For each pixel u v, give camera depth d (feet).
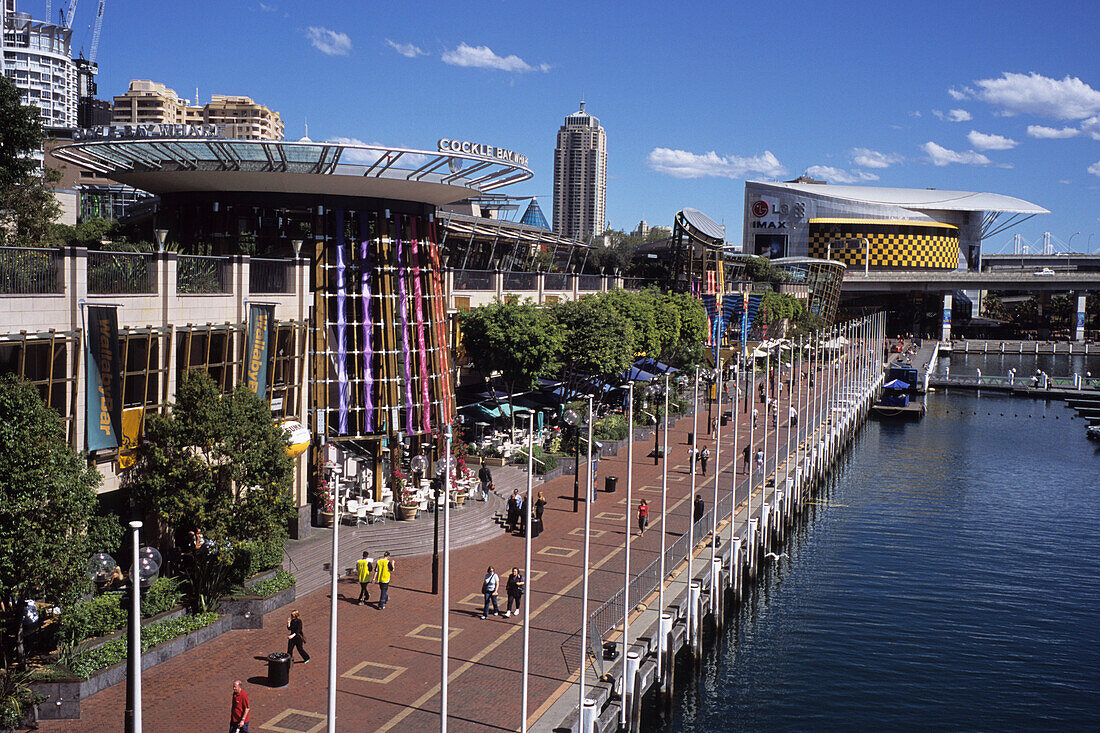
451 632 117.19
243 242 166.91
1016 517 230.07
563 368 238.48
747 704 126.82
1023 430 363.97
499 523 166.30
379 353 168.55
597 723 97.76
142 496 111.96
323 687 100.12
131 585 65.26
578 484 187.11
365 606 125.90
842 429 311.68
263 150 155.02
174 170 157.48
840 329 567.18
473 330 209.87
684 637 133.49
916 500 247.09
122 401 114.73
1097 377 527.81
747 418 308.19
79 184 319.06
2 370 101.30
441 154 158.51
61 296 108.99
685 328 305.73
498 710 96.12
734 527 176.96
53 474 85.15
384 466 174.09
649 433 262.47
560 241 368.48
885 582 179.63
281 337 147.84
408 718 93.45
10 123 143.33
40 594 88.17
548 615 124.36
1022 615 163.63
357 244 167.02
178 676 101.50
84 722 89.25
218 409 110.83
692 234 375.04
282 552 130.72
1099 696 132.87
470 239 298.35
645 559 150.30
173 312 125.18
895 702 128.77
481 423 218.38
